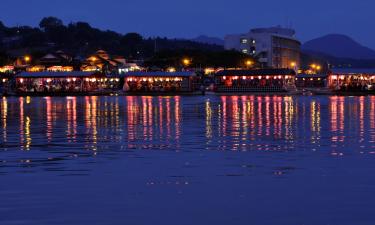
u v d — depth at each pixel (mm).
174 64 147125
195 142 26141
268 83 106312
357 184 15555
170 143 25781
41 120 41875
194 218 12352
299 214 12562
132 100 80938
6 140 27594
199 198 14148
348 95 95375
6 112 52969
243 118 42438
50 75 108188
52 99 88250
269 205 13375
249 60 158625
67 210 13047
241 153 22094
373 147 23719
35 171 18031
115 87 121000
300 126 34812
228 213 12727
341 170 17828
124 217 12453
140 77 107562
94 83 112812
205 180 16391
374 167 18375
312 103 67062
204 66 151000
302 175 17016
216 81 108688
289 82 107938
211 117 43781
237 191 14883
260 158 20641
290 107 58188
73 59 146875
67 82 108500
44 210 13047
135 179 16609
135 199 14078
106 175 17281
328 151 22516
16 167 18844
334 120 39688
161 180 16438
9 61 139375
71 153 22391
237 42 193875
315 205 13297
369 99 78375
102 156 21469
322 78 146250
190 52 153000
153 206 13367
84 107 61656
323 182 15891
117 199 14086
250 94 103938
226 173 17500
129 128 34156
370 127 33719
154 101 76688
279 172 17594
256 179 16453
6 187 15469
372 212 12617
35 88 104625
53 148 24109
